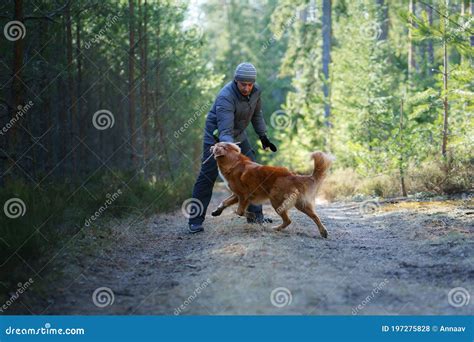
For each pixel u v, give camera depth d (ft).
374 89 60.29
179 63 66.80
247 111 29.09
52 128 46.80
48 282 19.76
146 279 20.42
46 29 40.68
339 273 19.94
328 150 68.03
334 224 32.60
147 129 63.98
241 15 150.51
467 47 39.63
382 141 47.60
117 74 62.28
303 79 85.66
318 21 84.02
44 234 24.20
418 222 30.55
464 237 25.21
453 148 43.32
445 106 42.96
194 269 21.24
